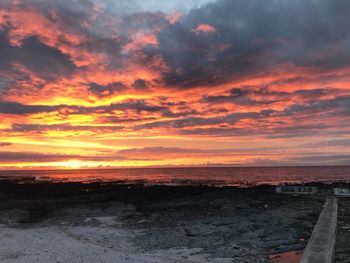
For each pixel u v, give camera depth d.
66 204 47.22
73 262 18.31
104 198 53.25
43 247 22.05
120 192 62.50
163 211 38.19
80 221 32.69
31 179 135.00
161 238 23.48
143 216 35.12
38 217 36.84
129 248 21.66
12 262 18.41
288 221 27.27
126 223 31.36
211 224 27.89
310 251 16.27
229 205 40.31
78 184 86.62
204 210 37.66
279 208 36.12
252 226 25.59
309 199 44.41
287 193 52.75
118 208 39.12
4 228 30.05
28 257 19.47
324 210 30.66
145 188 70.69
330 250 16.39
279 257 18.20
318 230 21.06
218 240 22.20
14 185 83.00
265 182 102.44
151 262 17.94
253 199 45.94
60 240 24.36
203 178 133.25
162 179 127.06
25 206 45.50
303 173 178.00
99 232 27.12
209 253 19.42
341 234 22.38
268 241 21.42
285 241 21.22
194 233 24.58
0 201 50.22
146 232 26.48
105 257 19.25
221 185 87.25
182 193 59.31
